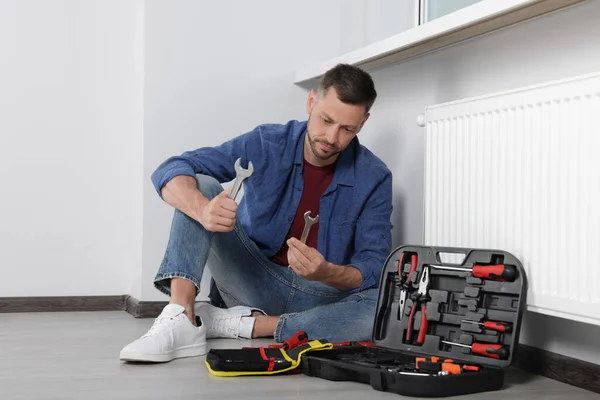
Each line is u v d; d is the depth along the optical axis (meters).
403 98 2.60
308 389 1.62
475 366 1.69
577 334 1.82
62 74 2.98
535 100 1.75
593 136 1.59
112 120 3.04
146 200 2.85
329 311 2.10
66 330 2.46
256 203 2.18
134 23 3.06
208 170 2.11
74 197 3.00
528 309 1.77
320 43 3.08
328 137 2.00
